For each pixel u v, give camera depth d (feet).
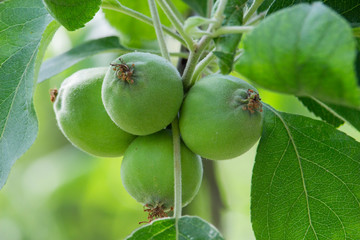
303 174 1.07
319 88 0.80
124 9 1.08
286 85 0.82
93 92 1.04
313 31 0.79
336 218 1.07
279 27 0.81
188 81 1.01
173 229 0.97
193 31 0.93
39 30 1.08
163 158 1.01
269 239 1.06
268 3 1.08
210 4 1.14
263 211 1.06
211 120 0.97
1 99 1.05
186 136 1.00
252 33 0.82
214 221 1.51
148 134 1.02
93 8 0.98
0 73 1.06
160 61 0.98
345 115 1.11
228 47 0.93
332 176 1.07
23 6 1.08
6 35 1.07
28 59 1.06
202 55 1.07
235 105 0.97
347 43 0.78
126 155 1.03
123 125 0.99
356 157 1.06
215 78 0.99
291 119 1.07
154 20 1.04
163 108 0.97
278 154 1.07
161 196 1.01
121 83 0.96
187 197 1.03
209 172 1.52
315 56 0.79
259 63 0.82
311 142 1.07
